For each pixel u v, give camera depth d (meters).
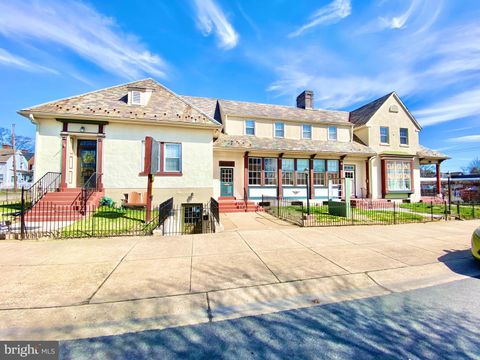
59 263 4.78
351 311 3.29
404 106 19.11
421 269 4.81
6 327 2.80
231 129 16.22
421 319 3.09
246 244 6.37
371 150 17.56
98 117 11.13
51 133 10.98
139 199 11.42
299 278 4.23
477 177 26.28
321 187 16.52
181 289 3.76
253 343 2.59
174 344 2.56
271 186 15.60
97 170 11.27
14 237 6.50
